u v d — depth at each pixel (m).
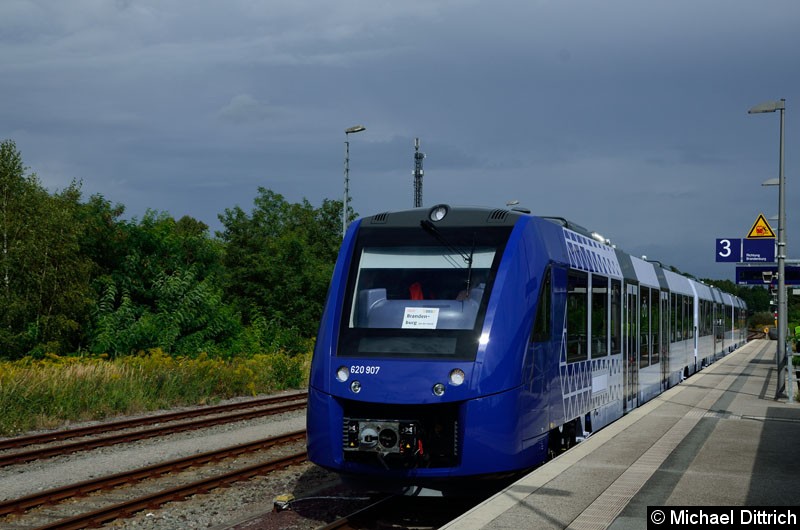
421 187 49.06
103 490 10.74
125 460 13.03
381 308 9.48
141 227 33.28
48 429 16.55
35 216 28.17
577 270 11.56
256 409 20.00
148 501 9.84
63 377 18.84
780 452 10.52
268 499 10.39
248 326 36.78
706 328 32.34
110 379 19.84
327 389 9.09
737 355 43.88
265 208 56.19
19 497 10.11
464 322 9.14
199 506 9.96
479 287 9.38
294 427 16.81
